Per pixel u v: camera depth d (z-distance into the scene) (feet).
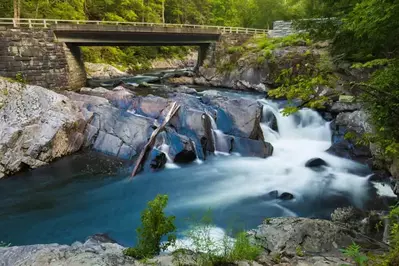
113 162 43.27
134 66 140.87
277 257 16.97
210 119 49.60
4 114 42.39
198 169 42.42
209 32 99.30
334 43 36.50
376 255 15.57
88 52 117.80
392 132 18.34
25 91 46.32
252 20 153.17
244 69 93.04
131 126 47.29
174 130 46.75
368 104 23.12
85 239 27.25
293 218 22.56
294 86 16.97
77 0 123.34
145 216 15.93
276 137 53.72
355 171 40.22
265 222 22.39
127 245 26.07
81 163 42.86
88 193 35.73
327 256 16.90
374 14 19.44
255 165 43.60
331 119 55.06
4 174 38.40
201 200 33.86
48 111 44.91
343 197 33.86
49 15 106.73
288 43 87.40
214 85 101.45
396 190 32.30
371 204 31.81
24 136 40.75
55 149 43.01
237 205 32.65
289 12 122.72
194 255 15.47
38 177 39.01
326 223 21.24
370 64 20.34
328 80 18.38
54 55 69.77
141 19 162.30
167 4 183.73
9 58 61.82
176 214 30.68
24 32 63.67
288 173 40.91
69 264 14.70
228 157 46.52
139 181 38.70
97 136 47.65
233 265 14.85
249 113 51.03
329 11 35.19
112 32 78.74
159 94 68.44
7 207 32.53
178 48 185.68
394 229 15.40
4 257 16.83
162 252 17.94
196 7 203.00
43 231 28.55
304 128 55.83
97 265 14.43
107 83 88.48
